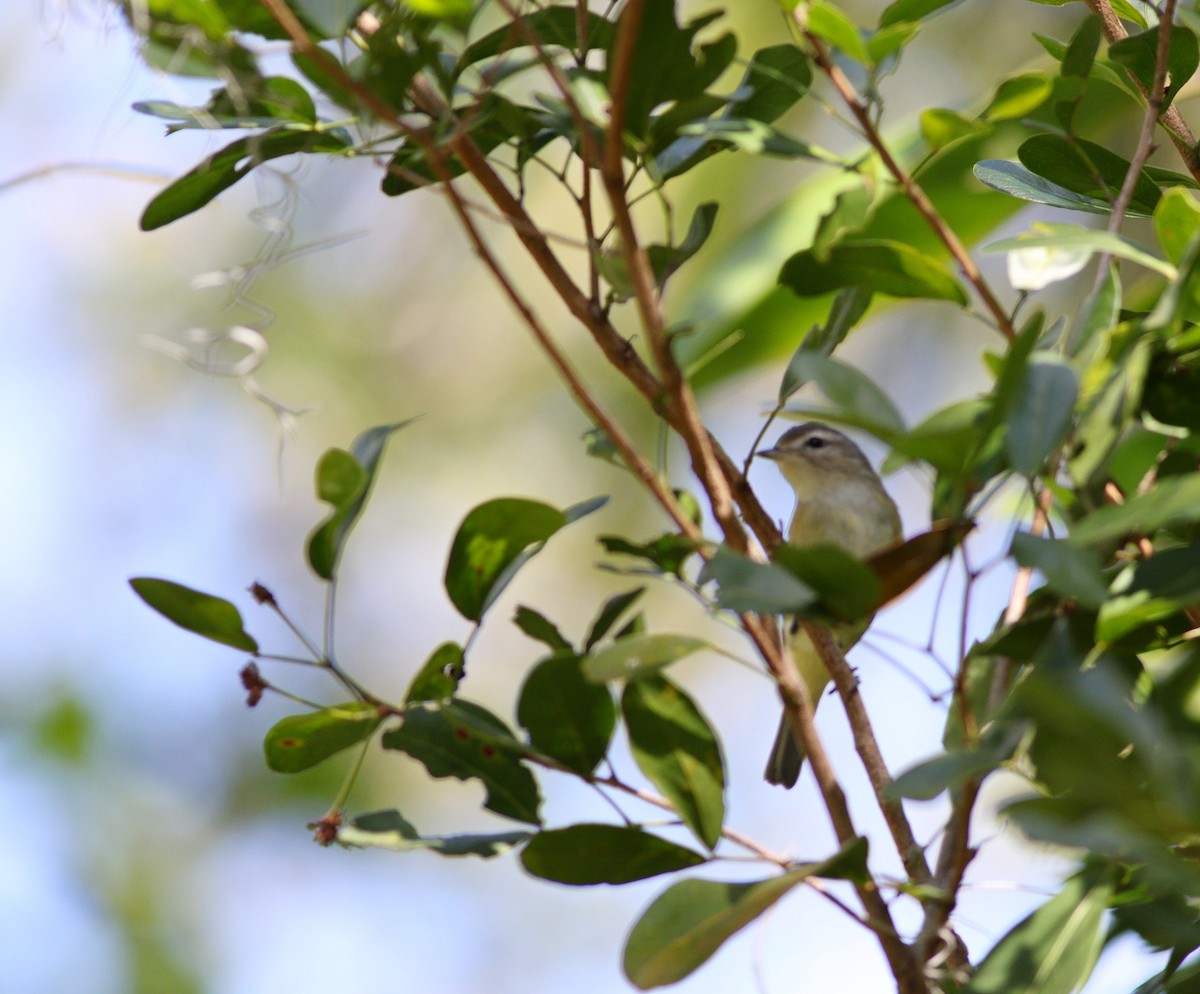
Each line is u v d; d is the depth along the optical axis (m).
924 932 4.25
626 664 4.16
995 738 4.15
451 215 14.41
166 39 4.71
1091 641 4.62
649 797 4.95
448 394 14.72
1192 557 4.32
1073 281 11.96
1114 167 5.75
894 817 4.88
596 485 14.60
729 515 4.65
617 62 4.17
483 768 5.12
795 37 5.23
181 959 13.41
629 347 4.83
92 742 14.14
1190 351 4.64
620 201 4.34
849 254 4.66
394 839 4.88
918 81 12.59
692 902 4.29
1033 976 4.28
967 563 4.15
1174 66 5.57
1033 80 4.93
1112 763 3.57
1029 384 4.25
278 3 4.23
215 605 4.76
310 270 14.54
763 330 8.80
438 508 14.92
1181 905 4.78
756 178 12.07
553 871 4.83
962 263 4.69
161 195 5.34
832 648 5.27
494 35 4.98
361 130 5.36
